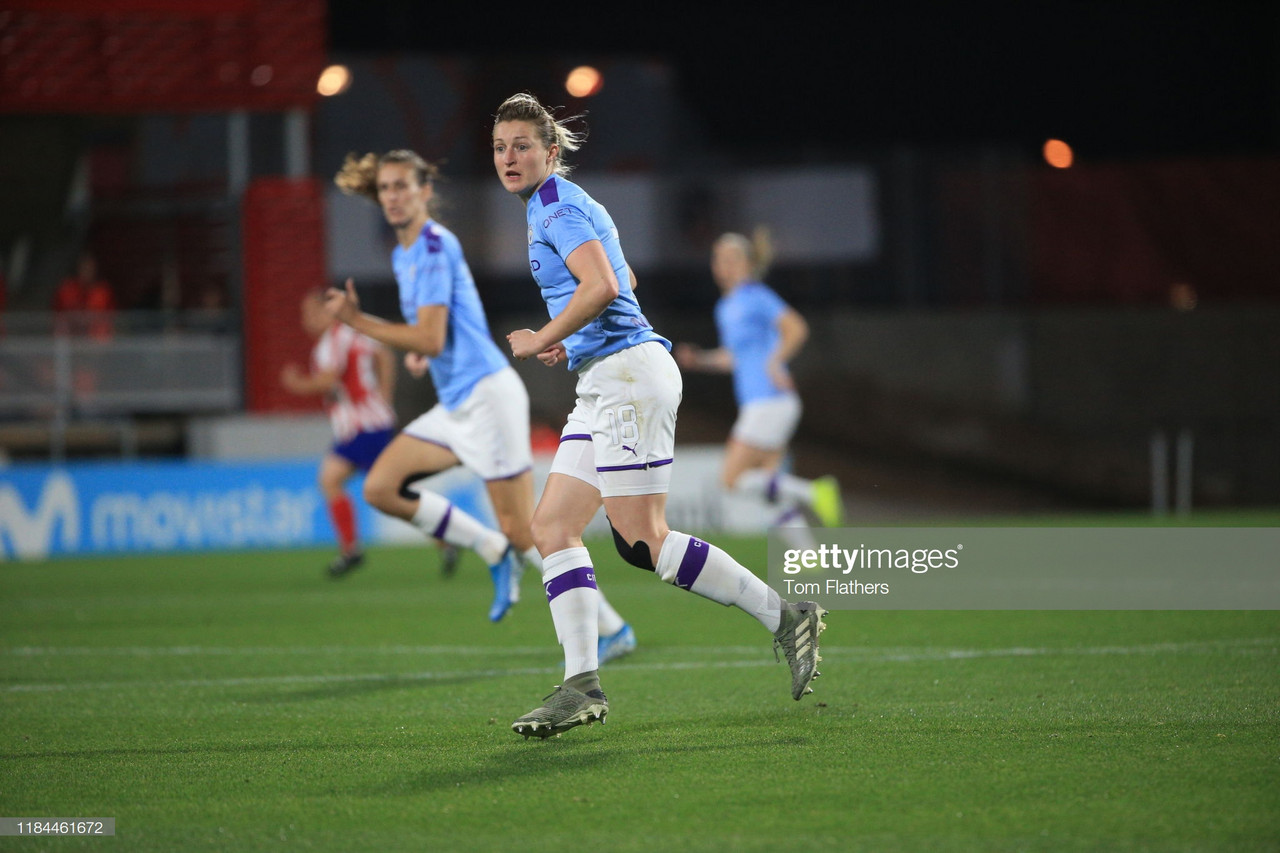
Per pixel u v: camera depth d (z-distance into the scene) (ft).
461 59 275.39
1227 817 41.14
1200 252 295.07
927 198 286.66
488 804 44.01
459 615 97.14
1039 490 268.21
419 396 264.93
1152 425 279.69
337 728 56.70
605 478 54.34
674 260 270.05
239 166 225.35
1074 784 45.09
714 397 279.08
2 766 50.42
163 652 80.18
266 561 146.00
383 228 244.83
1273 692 60.95
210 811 43.88
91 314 185.98
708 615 94.84
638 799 44.21
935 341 279.90
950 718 56.03
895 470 267.80
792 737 52.95
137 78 205.77
